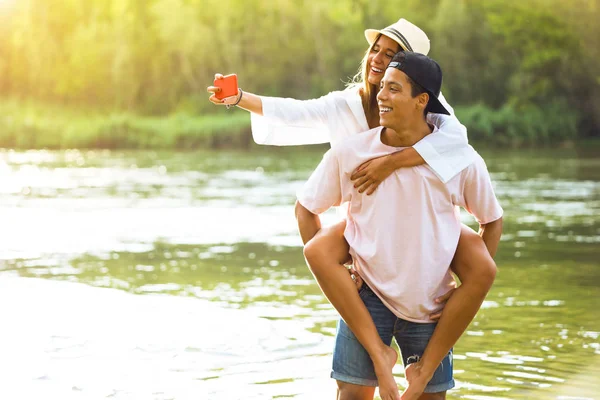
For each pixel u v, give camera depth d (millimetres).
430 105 4172
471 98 61906
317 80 67750
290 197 19703
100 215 16281
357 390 4215
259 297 8445
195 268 10359
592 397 5223
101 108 72688
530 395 5266
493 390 5371
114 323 6785
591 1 58344
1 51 75000
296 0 69812
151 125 56969
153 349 6145
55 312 7066
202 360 5945
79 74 72938
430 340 4152
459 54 61906
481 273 4102
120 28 72875
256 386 5395
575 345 6543
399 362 6117
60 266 10453
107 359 5883
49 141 57094
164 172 29734
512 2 59062
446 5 62250
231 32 70875
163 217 15969
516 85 59062
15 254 11484
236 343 6363
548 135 56531
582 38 58438
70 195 20469
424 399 4258
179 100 71438
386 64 4539
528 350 6395
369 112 4582
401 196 4082
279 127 4555
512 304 8180
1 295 7672
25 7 74562
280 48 69875
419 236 4078
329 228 4270
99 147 56500
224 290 8828
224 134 54281
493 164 33781
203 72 71438
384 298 4160
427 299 4133
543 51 58094
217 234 13680
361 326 4109
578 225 14844
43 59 74062
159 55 72000
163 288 8906
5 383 5301
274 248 12148
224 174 28453
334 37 68000
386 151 4164
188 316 7117
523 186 22859
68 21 74812
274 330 6793
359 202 4195
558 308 7984
